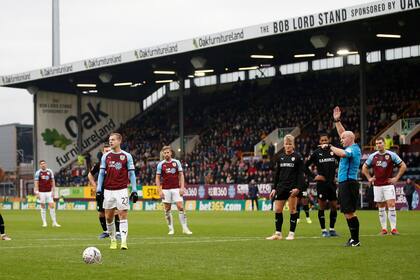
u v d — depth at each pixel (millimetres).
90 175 19203
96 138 63531
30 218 36469
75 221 32250
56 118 61719
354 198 14453
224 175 47750
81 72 54219
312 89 55125
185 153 57156
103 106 64125
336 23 37125
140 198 49656
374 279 9820
